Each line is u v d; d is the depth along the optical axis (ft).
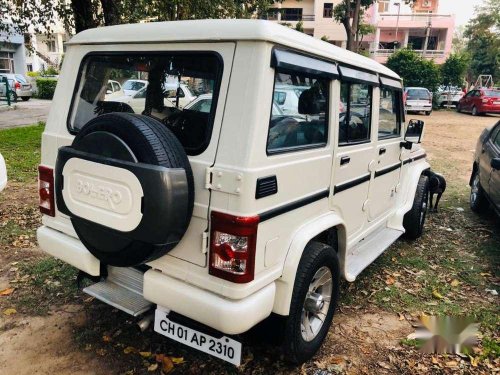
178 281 7.94
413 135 15.48
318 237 10.42
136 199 7.28
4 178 15.42
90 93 9.72
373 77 11.87
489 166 19.56
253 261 7.39
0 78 74.90
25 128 42.09
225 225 7.29
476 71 166.50
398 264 15.66
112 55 9.20
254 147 7.23
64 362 9.59
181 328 8.27
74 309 11.63
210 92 7.70
